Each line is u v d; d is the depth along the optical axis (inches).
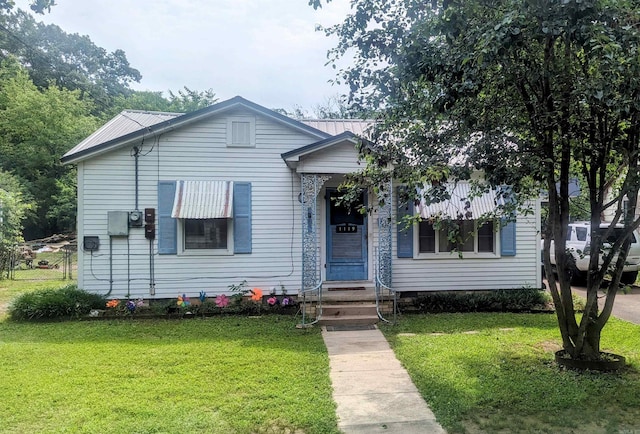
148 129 366.9
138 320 339.3
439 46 174.9
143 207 374.3
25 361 233.5
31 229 1190.9
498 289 407.2
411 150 211.9
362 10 198.5
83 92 1609.3
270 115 384.2
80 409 171.0
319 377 208.1
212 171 381.7
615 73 143.0
